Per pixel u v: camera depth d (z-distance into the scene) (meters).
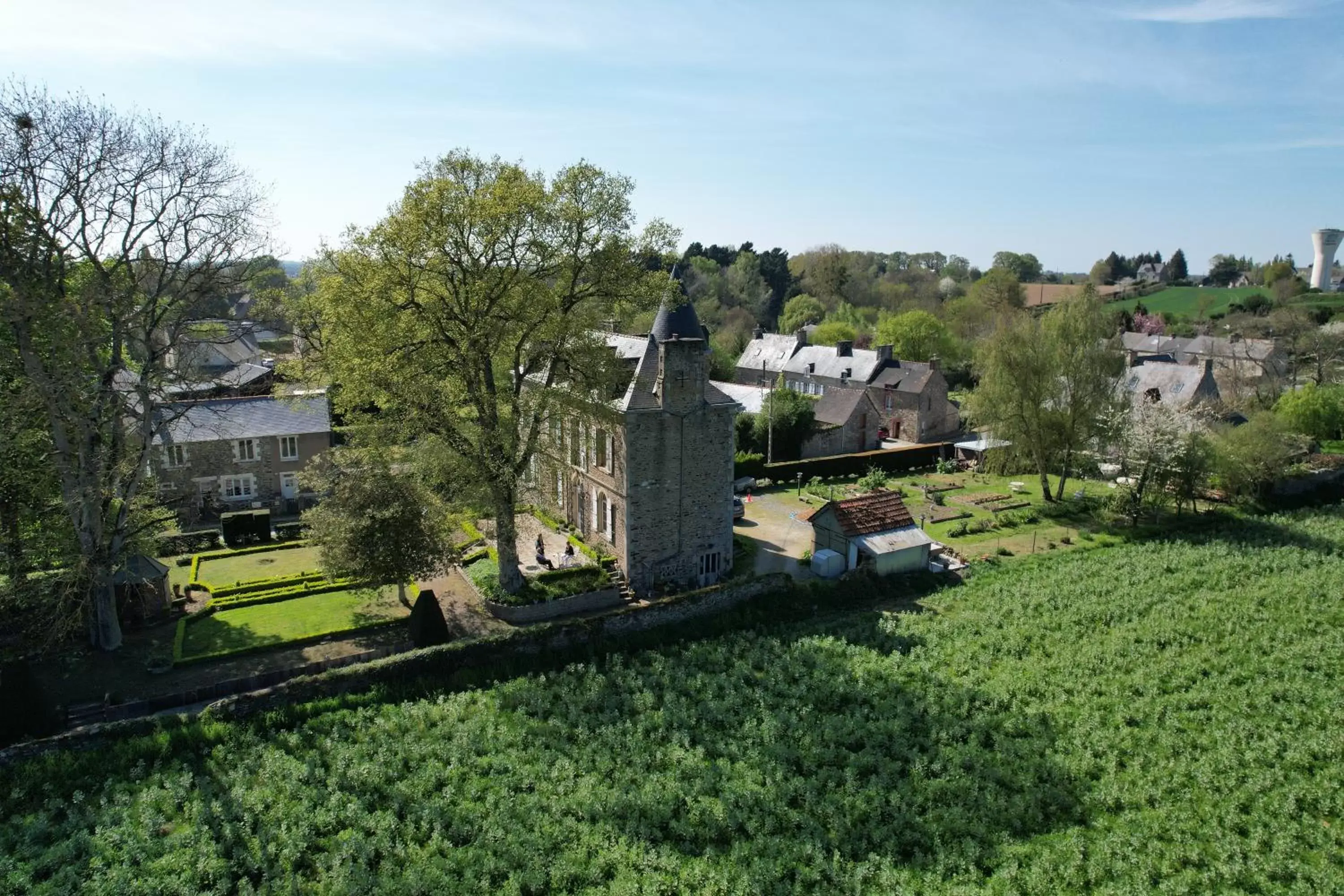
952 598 41.59
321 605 40.19
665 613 37.34
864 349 102.62
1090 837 23.75
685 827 23.53
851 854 22.89
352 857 22.06
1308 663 33.84
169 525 42.81
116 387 40.38
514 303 36.03
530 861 21.97
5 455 32.31
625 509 41.44
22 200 30.25
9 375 33.78
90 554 33.19
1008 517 55.09
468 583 43.22
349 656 33.59
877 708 30.23
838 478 68.38
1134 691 31.97
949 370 108.25
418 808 24.25
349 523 35.47
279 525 50.38
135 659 34.53
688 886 21.58
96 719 29.75
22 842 22.56
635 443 40.62
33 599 35.53
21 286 30.36
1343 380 92.75
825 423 75.06
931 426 83.31
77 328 31.23
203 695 31.06
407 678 32.03
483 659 33.38
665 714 29.67
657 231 38.91
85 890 20.69
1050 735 28.72
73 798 24.91
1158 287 199.62
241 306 104.50
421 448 38.78
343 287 34.47
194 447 51.34
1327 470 63.84
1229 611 39.16
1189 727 29.38
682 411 41.38
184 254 34.44
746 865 22.19
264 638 36.31
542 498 45.81
